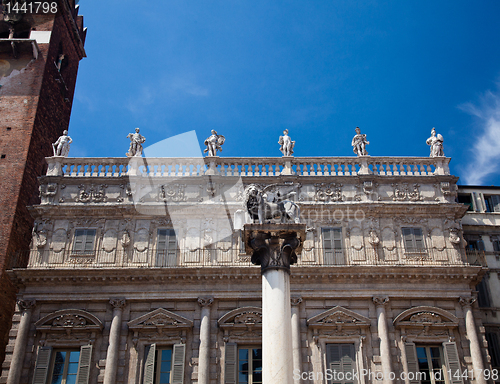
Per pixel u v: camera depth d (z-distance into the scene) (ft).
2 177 122.52
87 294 105.81
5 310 112.16
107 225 113.50
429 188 117.60
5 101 134.10
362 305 105.60
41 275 106.22
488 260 121.08
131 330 103.19
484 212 126.82
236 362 100.73
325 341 102.68
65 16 155.22
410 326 103.45
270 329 59.26
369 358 101.40
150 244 111.96
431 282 107.14
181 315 104.88
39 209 113.80
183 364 99.81
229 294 105.91
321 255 110.83
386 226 113.70
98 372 100.01
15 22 146.20
